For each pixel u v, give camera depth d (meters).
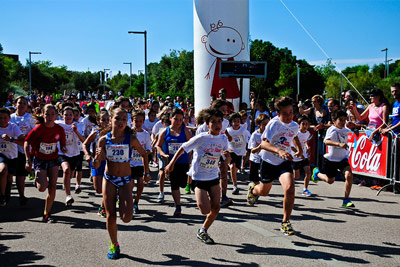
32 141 5.76
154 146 8.16
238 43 12.55
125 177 4.31
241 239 4.85
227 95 12.69
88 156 6.05
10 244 4.65
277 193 7.81
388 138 7.80
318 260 4.12
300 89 50.69
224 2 12.35
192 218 5.91
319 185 8.67
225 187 6.68
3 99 39.72
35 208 6.58
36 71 73.06
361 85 45.88
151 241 4.77
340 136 6.63
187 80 53.12
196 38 12.78
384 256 4.25
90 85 102.56
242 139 7.57
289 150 5.27
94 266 3.95
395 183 7.73
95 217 5.99
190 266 3.96
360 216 6.00
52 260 4.12
